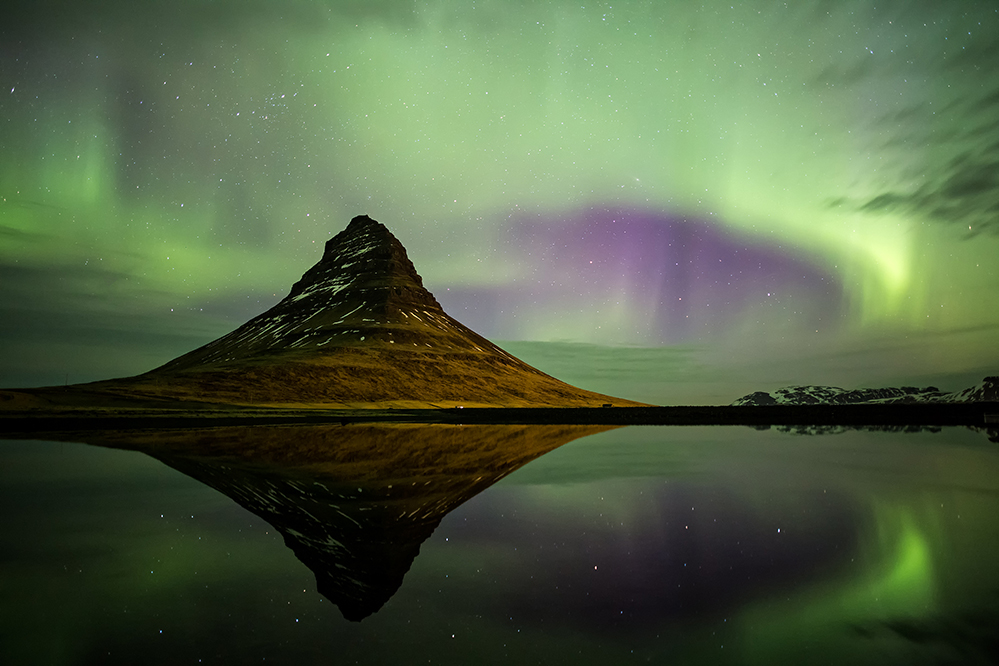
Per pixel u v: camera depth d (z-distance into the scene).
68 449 41.22
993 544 15.80
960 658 9.12
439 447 45.06
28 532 17.58
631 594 12.23
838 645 9.70
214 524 18.52
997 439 50.09
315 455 38.44
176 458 36.09
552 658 9.24
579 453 40.81
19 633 10.38
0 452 39.22
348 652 9.57
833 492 23.92
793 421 84.50
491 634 10.15
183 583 13.09
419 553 15.28
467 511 20.47
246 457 36.78
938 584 12.62
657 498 22.86
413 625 10.69
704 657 9.27
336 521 18.97
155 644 9.88
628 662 9.15
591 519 19.20
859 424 77.44
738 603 11.63
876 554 14.92
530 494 23.81
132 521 18.97
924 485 25.48
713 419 89.94
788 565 14.13
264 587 12.75
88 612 11.36
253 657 9.39
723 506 21.25
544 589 12.55
